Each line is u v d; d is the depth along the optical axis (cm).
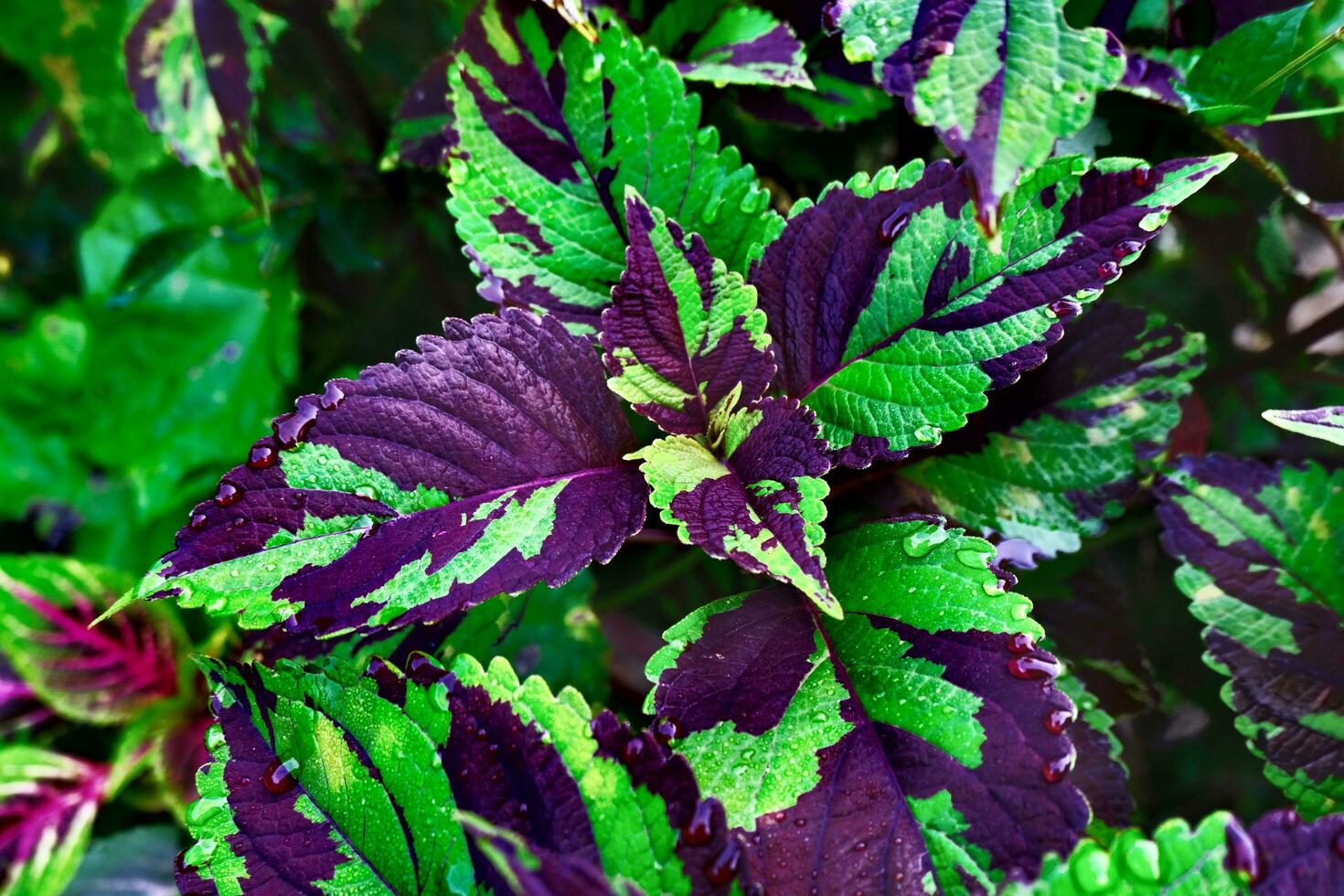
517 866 47
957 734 51
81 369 69
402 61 65
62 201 76
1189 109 55
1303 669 55
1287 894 49
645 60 54
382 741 51
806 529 51
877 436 53
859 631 52
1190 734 59
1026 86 50
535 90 55
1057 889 49
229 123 62
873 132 62
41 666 64
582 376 53
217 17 62
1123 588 58
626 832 50
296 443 51
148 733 65
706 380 54
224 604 50
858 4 51
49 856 64
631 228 52
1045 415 57
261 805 51
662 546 63
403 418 52
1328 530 55
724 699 52
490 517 52
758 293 54
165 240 66
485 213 55
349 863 51
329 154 65
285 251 65
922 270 53
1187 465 56
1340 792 54
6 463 69
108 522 69
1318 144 57
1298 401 61
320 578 51
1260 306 61
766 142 62
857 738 51
